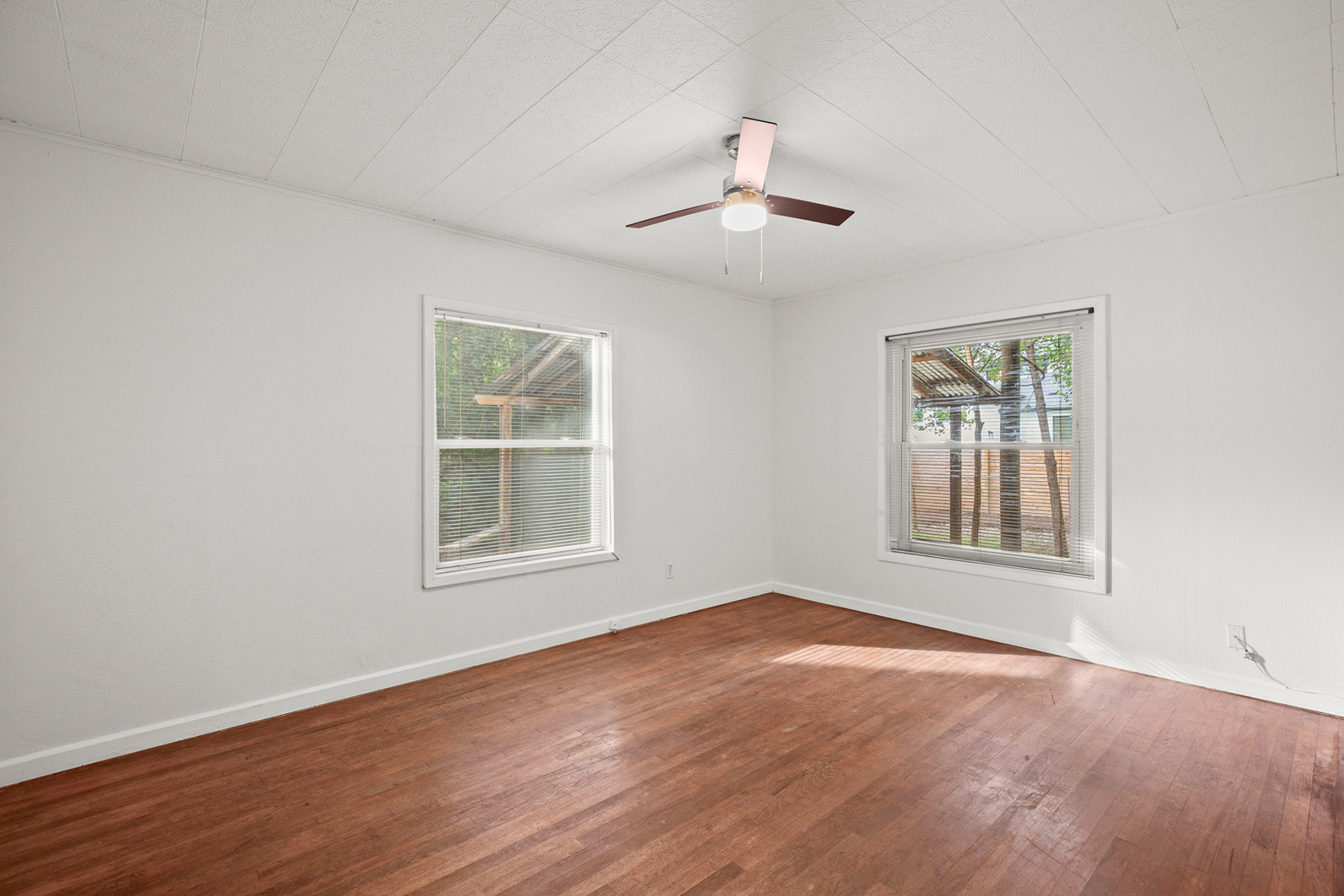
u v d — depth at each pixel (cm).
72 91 219
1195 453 332
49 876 187
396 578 338
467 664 362
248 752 263
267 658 298
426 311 347
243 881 185
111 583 260
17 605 241
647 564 456
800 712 301
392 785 237
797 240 381
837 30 186
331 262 316
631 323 446
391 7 175
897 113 234
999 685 332
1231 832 207
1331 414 294
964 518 430
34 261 244
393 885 183
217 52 197
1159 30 185
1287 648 306
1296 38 189
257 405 295
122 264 262
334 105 229
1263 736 273
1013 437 406
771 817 216
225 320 287
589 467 430
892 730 281
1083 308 369
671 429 471
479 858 195
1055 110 231
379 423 332
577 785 237
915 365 457
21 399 241
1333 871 187
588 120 240
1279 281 307
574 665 365
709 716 296
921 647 397
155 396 269
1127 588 354
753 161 229
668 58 201
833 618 464
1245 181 296
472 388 374
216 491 284
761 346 539
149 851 199
